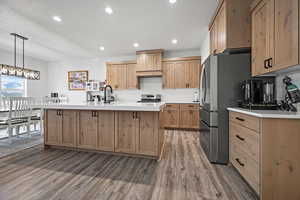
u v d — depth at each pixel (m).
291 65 1.18
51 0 2.09
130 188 1.46
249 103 1.68
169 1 2.14
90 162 2.04
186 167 1.91
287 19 1.22
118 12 2.42
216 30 2.34
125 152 2.23
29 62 5.09
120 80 4.71
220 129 1.99
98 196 1.33
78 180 1.59
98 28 3.01
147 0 2.12
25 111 3.18
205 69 2.25
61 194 1.35
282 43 1.28
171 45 4.05
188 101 4.53
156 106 1.92
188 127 4.06
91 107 2.13
